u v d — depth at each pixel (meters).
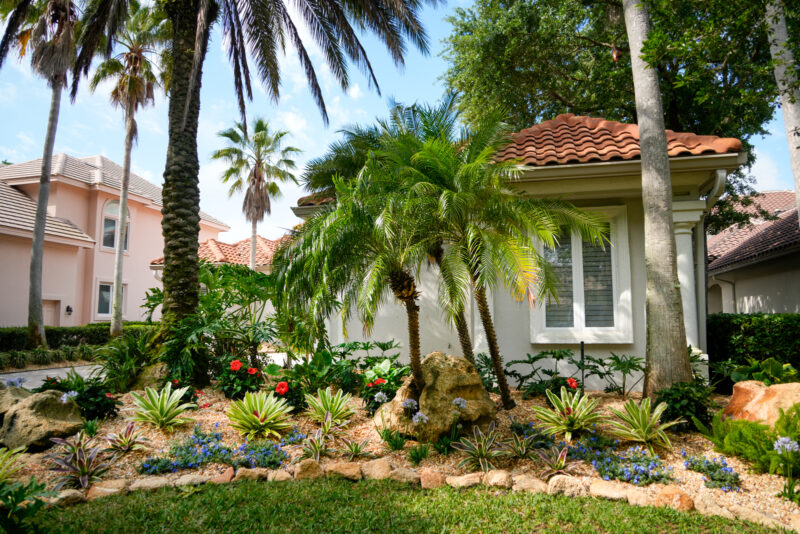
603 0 14.49
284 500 4.07
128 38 19.70
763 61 12.71
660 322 6.34
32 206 21.08
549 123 10.67
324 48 12.05
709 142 7.91
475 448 4.95
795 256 14.34
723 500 4.02
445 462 4.99
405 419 5.52
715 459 4.74
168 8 9.28
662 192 6.55
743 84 12.93
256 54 11.61
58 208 21.95
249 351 8.63
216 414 6.47
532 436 5.00
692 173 7.86
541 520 3.69
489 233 5.99
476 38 16.59
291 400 6.57
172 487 4.38
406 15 11.00
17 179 21.91
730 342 8.73
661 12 6.77
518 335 8.72
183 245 8.66
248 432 5.65
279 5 11.59
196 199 8.98
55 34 15.09
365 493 4.27
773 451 4.28
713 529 3.51
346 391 7.53
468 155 6.50
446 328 9.12
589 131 9.70
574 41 17.22
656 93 6.81
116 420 6.12
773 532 3.48
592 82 16.78
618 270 8.45
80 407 5.92
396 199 5.56
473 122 17.98
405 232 5.82
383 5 11.36
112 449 5.01
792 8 6.75
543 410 5.60
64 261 20.92
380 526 3.60
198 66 8.84
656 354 6.31
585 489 4.23
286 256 6.46
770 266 16.22
